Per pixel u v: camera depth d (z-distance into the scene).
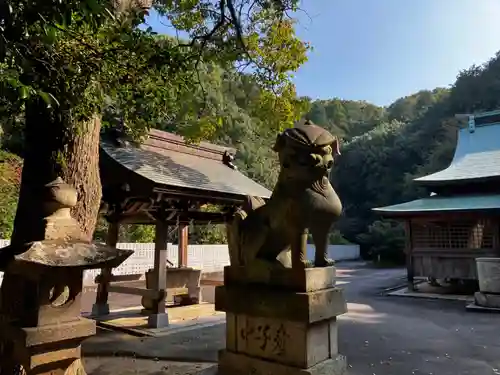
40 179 3.67
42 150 3.75
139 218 8.48
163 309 7.67
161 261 7.73
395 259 27.34
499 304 9.68
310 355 3.75
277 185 4.11
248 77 7.91
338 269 23.88
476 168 14.90
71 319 3.06
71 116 3.57
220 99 19.62
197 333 7.19
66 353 3.02
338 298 4.08
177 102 4.89
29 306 2.95
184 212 8.62
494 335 7.14
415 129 39.78
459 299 11.48
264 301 3.96
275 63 7.62
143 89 3.97
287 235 4.12
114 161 7.49
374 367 5.12
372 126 55.62
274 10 7.04
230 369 4.25
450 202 13.34
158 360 5.55
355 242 35.09
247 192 8.99
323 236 4.06
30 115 3.76
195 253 19.28
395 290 13.84
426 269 13.02
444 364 5.27
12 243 3.43
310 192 3.83
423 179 14.85
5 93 2.24
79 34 3.07
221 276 18.30
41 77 2.84
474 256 12.16
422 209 12.75
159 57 3.71
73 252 2.90
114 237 8.43
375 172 38.22
